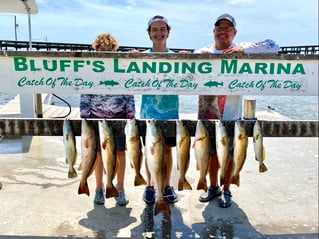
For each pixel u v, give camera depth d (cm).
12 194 320
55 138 524
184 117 665
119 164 295
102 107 281
